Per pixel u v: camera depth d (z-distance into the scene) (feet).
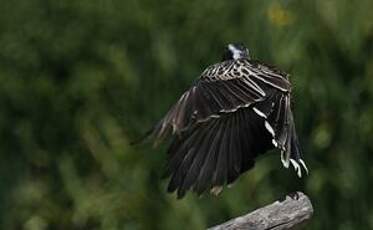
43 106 45.29
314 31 42.32
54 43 44.75
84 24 44.75
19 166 45.52
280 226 22.85
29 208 45.06
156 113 43.80
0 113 45.44
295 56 41.91
